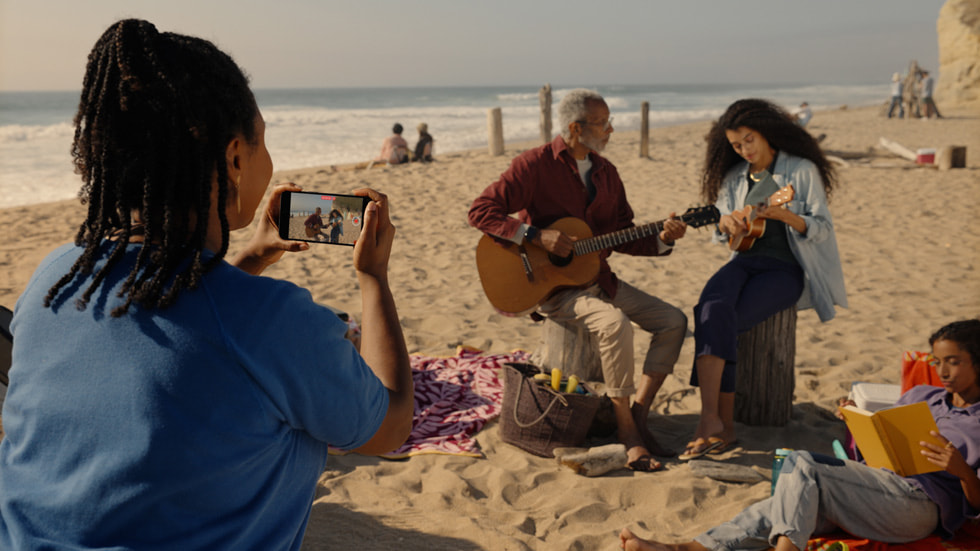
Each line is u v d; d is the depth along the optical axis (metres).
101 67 1.01
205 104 1.01
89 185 1.04
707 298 3.69
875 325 5.67
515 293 3.91
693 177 13.35
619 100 65.62
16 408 0.99
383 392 1.13
